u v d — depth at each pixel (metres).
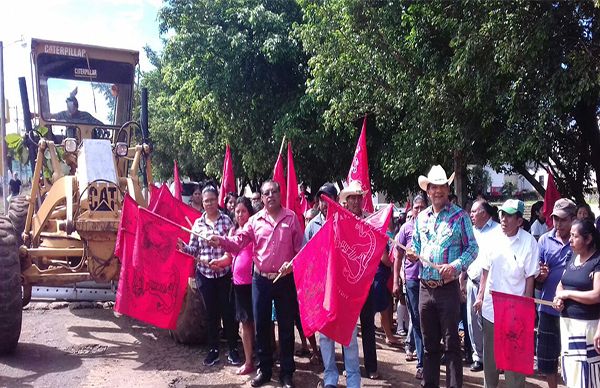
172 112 25.55
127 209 5.69
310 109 12.90
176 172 9.88
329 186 5.87
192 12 14.55
